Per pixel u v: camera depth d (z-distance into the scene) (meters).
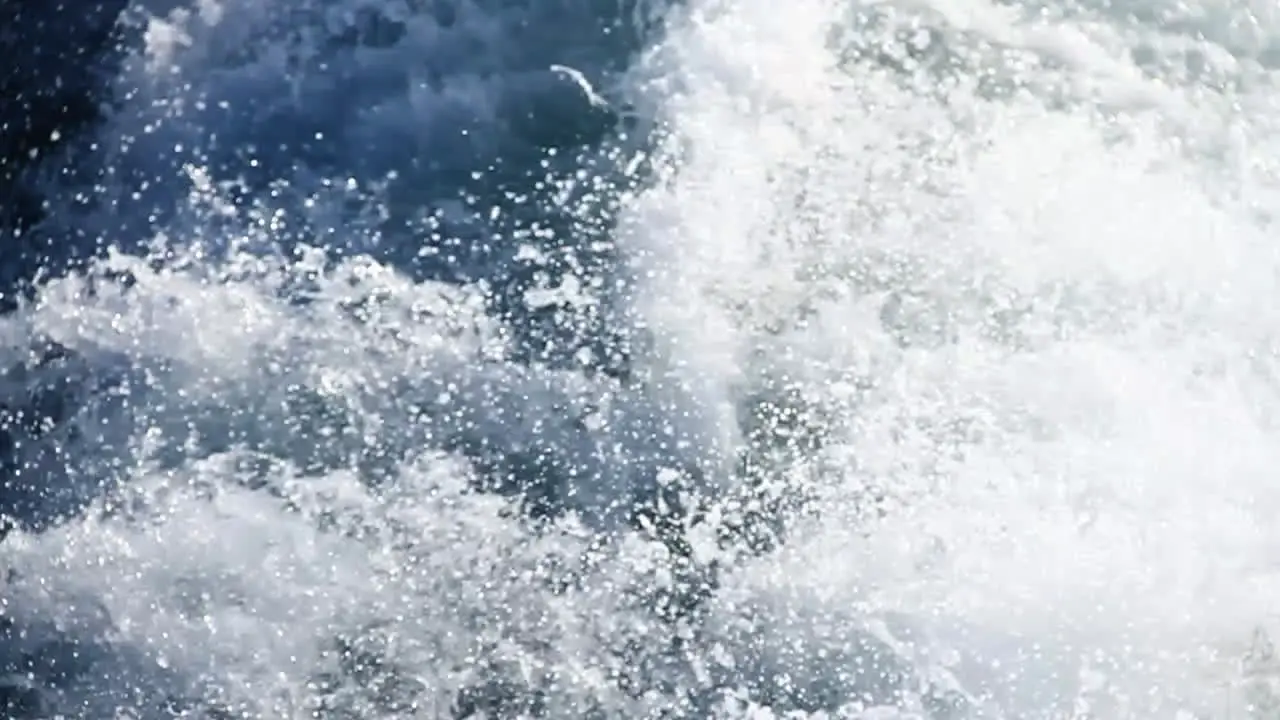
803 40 13.65
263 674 11.65
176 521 12.10
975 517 11.94
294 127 13.65
